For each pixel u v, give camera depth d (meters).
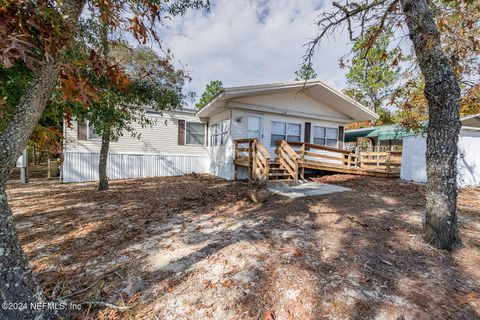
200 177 9.74
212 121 10.76
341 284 2.11
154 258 2.64
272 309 1.82
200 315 1.77
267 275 2.26
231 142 8.50
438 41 2.73
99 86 4.03
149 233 3.37
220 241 3.06
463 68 3.59
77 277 2.26
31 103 1.61
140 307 1.86
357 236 3.15
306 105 9.85
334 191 5.95
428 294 1.97
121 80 2.49
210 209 4.56
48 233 3.37
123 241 3.10
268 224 3.66
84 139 8.88
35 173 11.25
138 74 5.84
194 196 5.77
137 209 4.60
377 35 3.46
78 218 4.04
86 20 2.61
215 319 1.74
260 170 6.96
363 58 3.92
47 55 1.43
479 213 4.16
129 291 2.06
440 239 2.76
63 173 8.50
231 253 2.72
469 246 2.81
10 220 1.56
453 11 3.38
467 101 3.90
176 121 10.78
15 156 1.55
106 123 5.35
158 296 1.99
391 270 2.34
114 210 4.54
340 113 10.78
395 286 2.08
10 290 1.50
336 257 2.60
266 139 9.10
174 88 6.90
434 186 2.82
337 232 3.30
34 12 1.31
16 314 1.51
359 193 5.76
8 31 1.21
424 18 2.72
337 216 3.99
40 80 1.64
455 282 2.13
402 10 3.00
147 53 6.03
